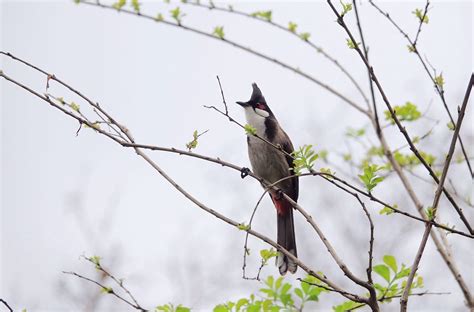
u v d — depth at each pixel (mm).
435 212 7246
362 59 8008
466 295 8008
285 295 8703
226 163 8031
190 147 8078
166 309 8422
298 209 8031
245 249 7648
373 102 10078
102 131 7992
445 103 8258
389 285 8086
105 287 8273
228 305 8523
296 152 7523
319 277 7430
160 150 7980
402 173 9570
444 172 7352
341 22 8047
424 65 8469
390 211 7578
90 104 8172
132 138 8289
